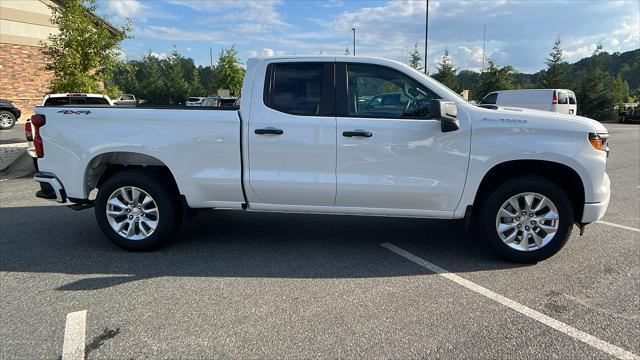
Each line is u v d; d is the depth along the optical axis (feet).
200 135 14.21
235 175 14.30
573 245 15.69
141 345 9.51
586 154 13.10
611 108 112.16
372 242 16.31
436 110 12.35
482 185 14.21
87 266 13.97
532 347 9.41
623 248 15.35
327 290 12.19
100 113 14.55
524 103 65.98
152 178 14.83
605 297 11.66
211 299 11.64
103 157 15.17
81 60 45.93
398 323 10.38
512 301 11.48
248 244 16.11
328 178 13.97
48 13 70.79
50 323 10.43
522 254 13.82
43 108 14.98
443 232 17.52
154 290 12.20
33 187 26.76
